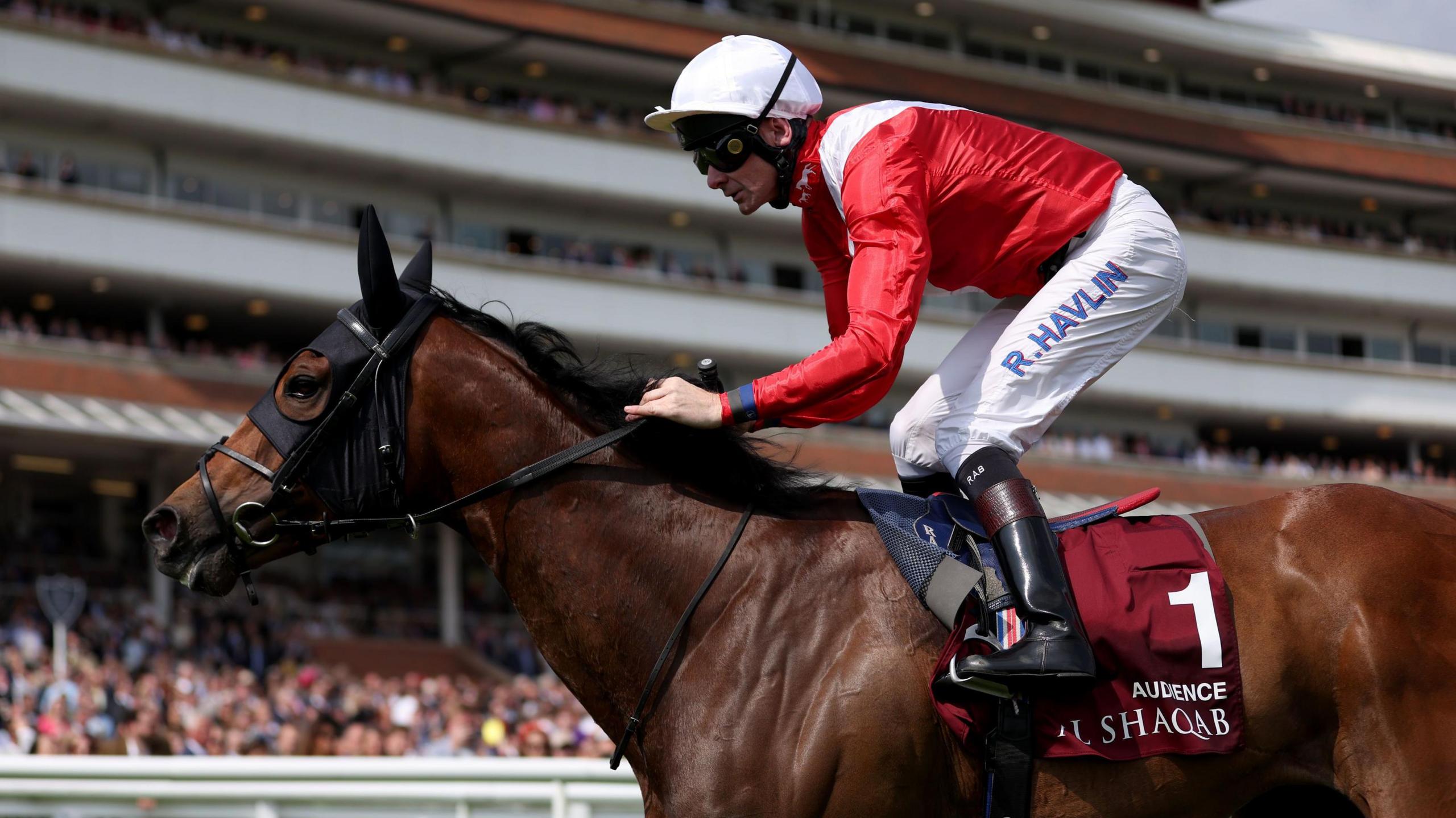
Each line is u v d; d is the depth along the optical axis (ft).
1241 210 124.77
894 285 10.22
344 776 17.42
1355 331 120.57
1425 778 9.52
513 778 18.11
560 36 95.40
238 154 85.15
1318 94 133.90
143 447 76.79
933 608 10.06
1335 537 10.23
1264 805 10.78
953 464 10.76
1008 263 11.11
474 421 10.82
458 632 84.64
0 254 71.72
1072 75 123.44
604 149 94.68
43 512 86.43
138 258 76.02
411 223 92.07
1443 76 132.46
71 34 76.38
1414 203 129.90
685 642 10.37
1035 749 9.90
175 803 16.71
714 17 101.40
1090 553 10.34
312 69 89.04
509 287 86.94
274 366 80.84
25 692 43.98
